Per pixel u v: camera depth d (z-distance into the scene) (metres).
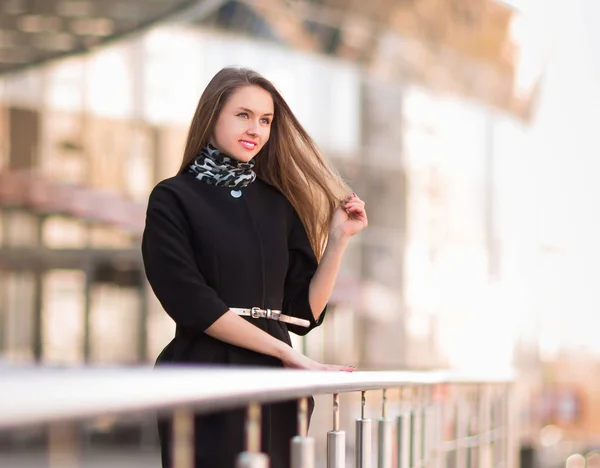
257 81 3.73
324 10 21.61
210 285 3.53
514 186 31.69
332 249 3.81
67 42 17.22
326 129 25.64
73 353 20.56
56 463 16.95
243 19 21.45
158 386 1.69
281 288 3.70
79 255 20.64
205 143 3.71
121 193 20.50
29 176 19.53
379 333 25.72
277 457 3.55
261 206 3.70
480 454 7.03
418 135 28.27
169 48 22.80
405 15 22.62
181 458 2.09
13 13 16.50
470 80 26.27
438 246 29.02
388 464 3.86
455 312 29.22
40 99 21.62
